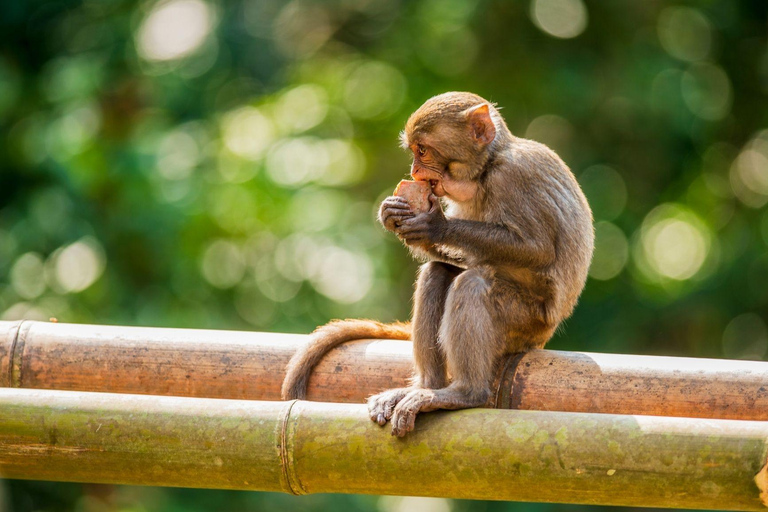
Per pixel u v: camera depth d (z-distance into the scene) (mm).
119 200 16125
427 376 8234
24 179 17234
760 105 20500
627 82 18594
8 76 16969
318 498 16375
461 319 7875
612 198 20156
